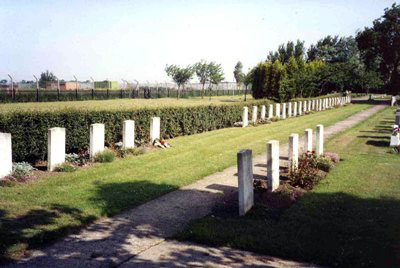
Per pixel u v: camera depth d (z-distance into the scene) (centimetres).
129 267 529
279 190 895
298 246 591
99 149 1272
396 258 552
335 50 6675
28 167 1059
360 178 1061
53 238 624
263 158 1378
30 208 753
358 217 732
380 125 2569
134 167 1170
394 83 6156
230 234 636
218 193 916
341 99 4912
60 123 1223
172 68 6384
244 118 2366
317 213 753
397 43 5706
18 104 3488
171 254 575
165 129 1755
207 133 2017
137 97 5594
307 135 1220
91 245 605
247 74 5272
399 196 883
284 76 4347
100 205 786
